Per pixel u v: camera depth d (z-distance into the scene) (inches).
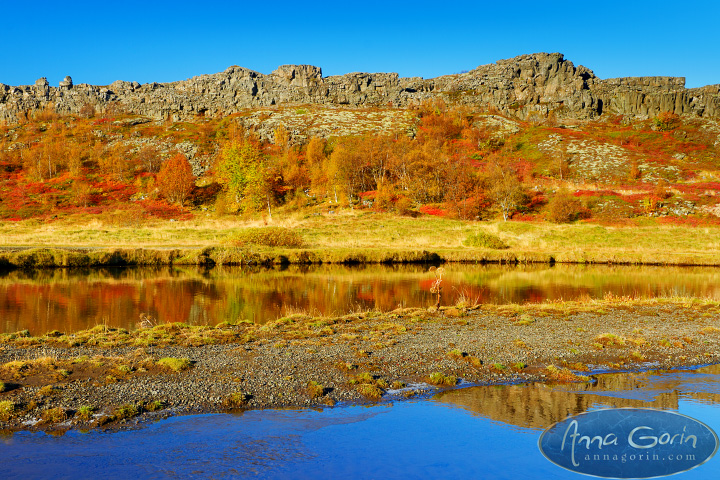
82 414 534.6
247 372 673.6
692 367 754.2
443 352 784.3
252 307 1240.2
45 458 454.0
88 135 6545.3
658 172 4448.8
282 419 549.3
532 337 884.6
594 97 7667.3
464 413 573.6
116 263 2159.2
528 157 5315.0
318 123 6766.7
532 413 574.2
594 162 4822.8
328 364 714.2
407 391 636.7
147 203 4220.0
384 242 2802.7
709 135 5895.7
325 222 3390.7
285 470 443.2
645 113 7534.5
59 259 2076.8
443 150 5374.0
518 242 2810.0
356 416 561.3
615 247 2701.8
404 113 7470.5
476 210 3592.5
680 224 3112.7
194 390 610.5
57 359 705.0
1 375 628.4
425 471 442.0
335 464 454.3
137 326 1006.4
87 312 1160.2
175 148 5900.6
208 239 2783.0
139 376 647.1
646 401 614.2
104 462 450.3
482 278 1830.7
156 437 501.7
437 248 2642.7
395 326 944.9
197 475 431.2
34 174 5039.4
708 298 1330.0
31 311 1166.3
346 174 4234.7
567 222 3344.0
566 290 1544.0
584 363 759.1
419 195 4143.7
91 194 4446.4
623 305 1209.4
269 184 4151.1
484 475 436.5
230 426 529.7
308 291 1501.0
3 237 2763.3
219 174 4539.9
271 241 2603.3
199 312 1171.3
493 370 718.5
